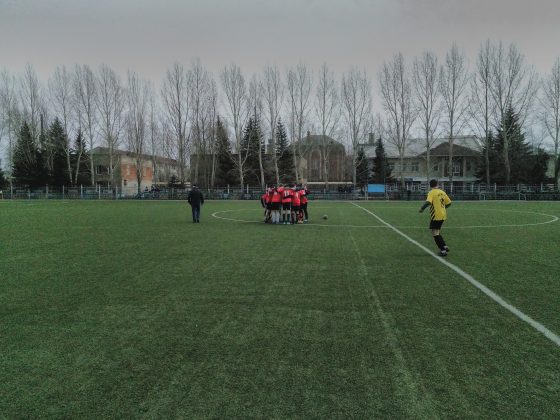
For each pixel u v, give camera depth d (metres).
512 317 5.30
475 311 5.56
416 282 7.22
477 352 4.21
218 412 3.14
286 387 3.52
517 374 3.73
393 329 4.90
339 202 43.03
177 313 5.55
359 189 52.62
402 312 5.55
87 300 6.18
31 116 59.50
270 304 5.95
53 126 60.59
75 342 4.54
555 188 48.81
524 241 12.40
